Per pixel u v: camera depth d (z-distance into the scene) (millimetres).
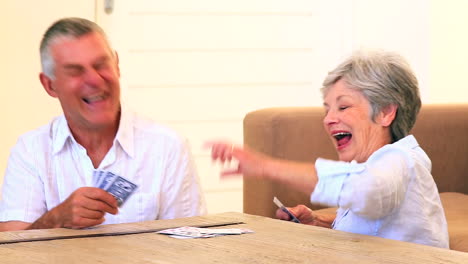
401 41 4887
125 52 4516
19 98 4344
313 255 1341
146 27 4539
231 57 4699
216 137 4703
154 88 4586
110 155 2029
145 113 4578
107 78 1954
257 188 2875
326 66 4871
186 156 2107
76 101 1947
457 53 4949
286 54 4801
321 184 1614
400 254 1346
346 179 1588
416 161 1682
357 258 1315
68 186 2023
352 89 1805
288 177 1648
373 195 1570
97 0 4445
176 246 1430
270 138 2859
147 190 2051
